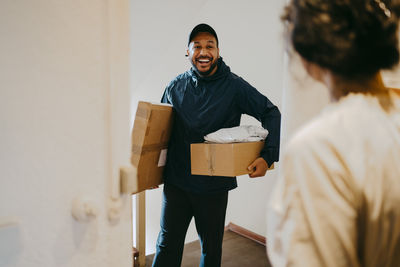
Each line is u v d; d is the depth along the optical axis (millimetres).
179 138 1749
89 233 764
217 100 1712
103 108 755
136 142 1594
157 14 3084
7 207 649
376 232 431
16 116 643
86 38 712
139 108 1577
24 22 637
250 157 1616
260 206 2764
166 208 1786
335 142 440
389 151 431
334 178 425
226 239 2824
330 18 463
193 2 3125
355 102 475
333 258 420
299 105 1583
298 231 438
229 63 2988
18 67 637
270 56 2611
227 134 1602
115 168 771
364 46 460
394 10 482
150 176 1727
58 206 711
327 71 502
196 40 1716
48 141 684
